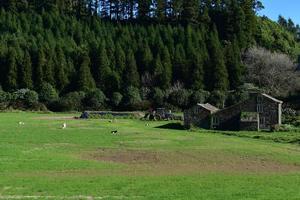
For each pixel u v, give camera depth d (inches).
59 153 2448.3
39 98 6978.4
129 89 7022.6
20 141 2945.4
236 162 2272.4
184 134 3777.1
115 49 7810.0
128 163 2181.3
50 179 1644.9
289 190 1482.5
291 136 3597.4
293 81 7047.2
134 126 4488.2
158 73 7450.8
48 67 7337.6
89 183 1565.0
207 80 7283.5
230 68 7347.4
